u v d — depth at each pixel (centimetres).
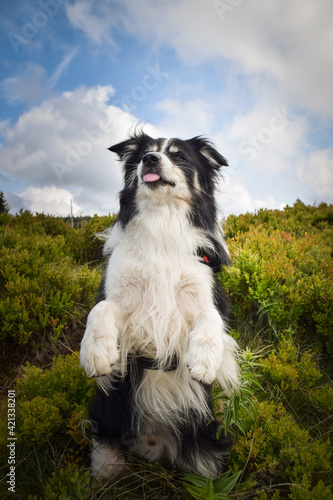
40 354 310
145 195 241
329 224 696
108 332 174
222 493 165
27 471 198
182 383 209
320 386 272
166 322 203
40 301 329
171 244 228
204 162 290
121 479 196
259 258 407
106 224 539
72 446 223
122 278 212
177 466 215
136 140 295
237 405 198
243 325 354
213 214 270
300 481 178
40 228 566
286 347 301
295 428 206
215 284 227
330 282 349
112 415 209
